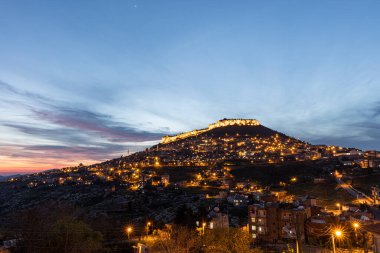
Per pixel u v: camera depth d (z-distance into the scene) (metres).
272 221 103.50
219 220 107.06
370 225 48.19
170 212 163.62
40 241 77.38
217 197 194.00
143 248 73.38
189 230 84.31
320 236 90.00
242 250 64.25
